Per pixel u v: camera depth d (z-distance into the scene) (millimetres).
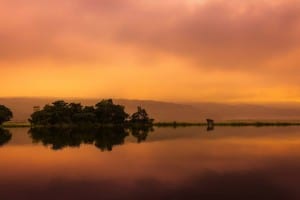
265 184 43219
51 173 50094
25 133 125750
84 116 168000
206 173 49625
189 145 82312
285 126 178500
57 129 150500
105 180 45469
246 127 169375
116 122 174125
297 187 41781
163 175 48375
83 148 77688
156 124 179750
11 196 38562
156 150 73312
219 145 82000
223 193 39438
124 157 63875
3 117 167750
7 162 59312
